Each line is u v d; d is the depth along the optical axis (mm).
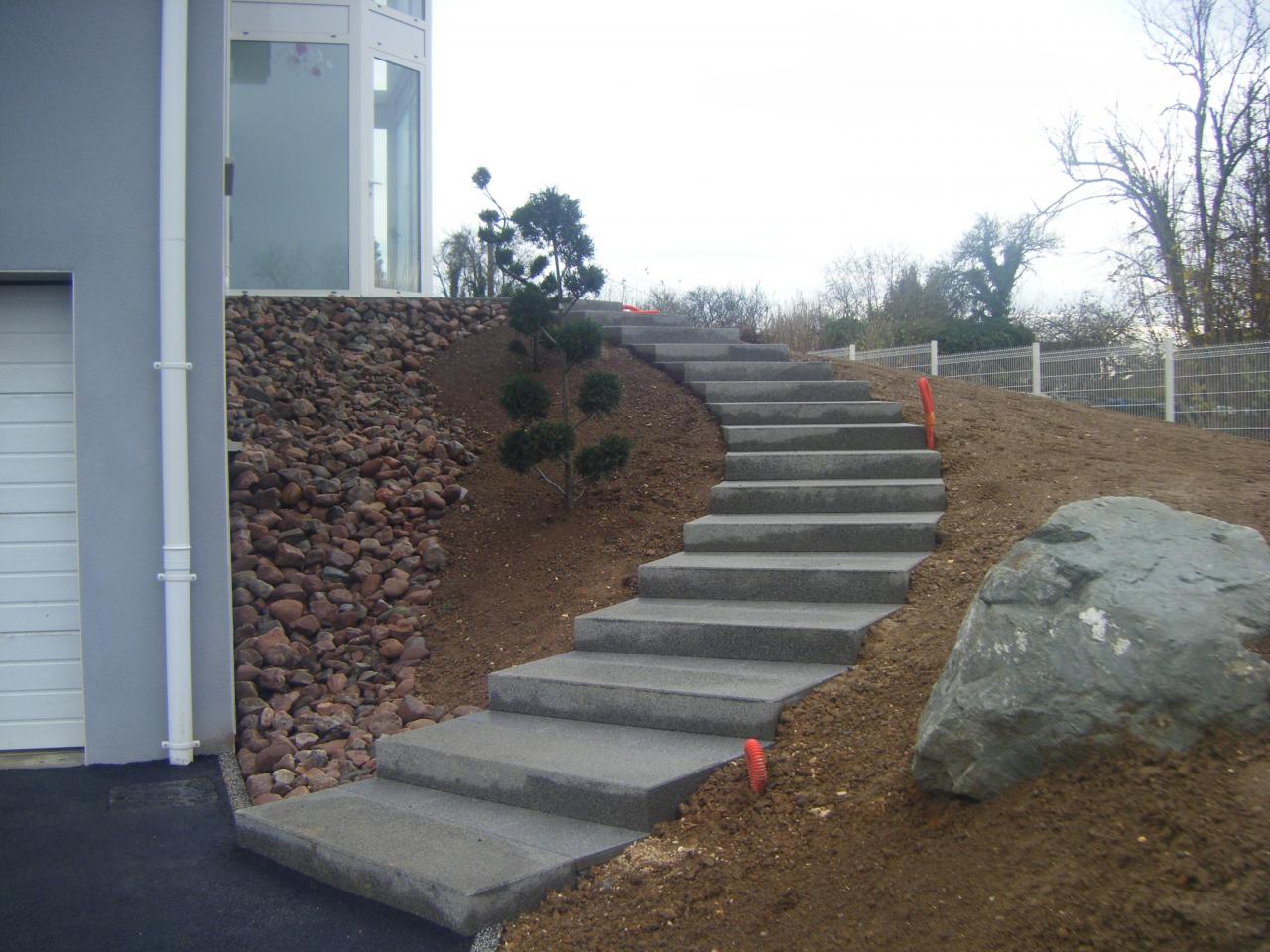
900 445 8352
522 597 7035
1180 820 3105
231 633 6172
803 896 3561
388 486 8297
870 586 5887
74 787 5625
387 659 6730
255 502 7805
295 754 5770
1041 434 8516
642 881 3916
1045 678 3586
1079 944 2863
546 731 5250
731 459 8055
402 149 12953
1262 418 10812
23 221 5973
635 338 11344
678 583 6457
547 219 8156
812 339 25906
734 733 4809
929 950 3062
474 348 10719
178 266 5977
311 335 10312
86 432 6004
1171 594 3645
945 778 3701
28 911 4227
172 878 4531
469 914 3811
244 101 12117
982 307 32938
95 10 6051
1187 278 19188
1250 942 2678
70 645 6207
